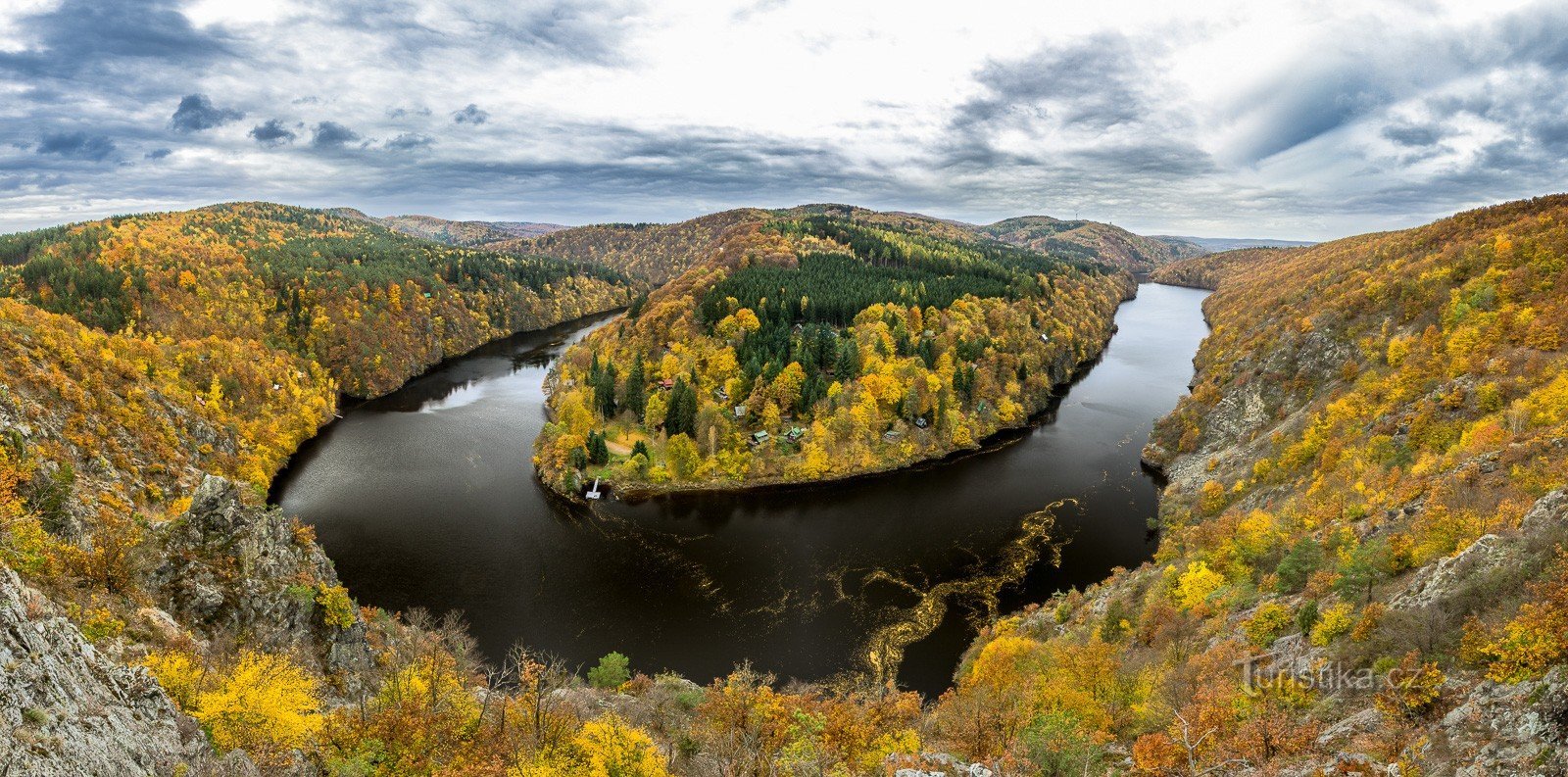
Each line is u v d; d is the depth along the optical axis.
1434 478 62.78
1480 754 30.33
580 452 125.12
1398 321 116.94
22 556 40.19
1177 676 50.94
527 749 43.72
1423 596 43.09
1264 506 92.62
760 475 125.69
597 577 93.56
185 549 51.38
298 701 38.25
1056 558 98.69
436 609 85.06
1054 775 42.84
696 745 52.22
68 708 25.61
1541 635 32.03
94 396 100.31
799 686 72.06
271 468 126.44
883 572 94.94
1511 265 109.75
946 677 74.06
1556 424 61.66
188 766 30.44
